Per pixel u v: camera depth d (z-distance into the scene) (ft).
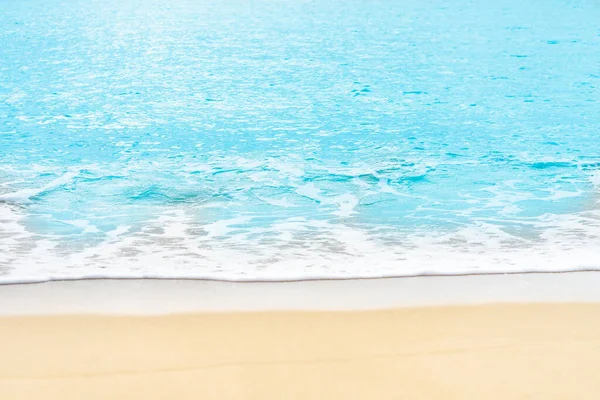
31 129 33.58
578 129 34.09
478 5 85.40
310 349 11.76
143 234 18.84
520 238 18.60
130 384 10.59
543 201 22.29
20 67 50.14
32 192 22.95
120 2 85.66
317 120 36.01
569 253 17.28
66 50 56.24
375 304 13.87
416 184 24.44
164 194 22.94
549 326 12.75
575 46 59.21
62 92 42.55
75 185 23.90
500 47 58.95
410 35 64.64
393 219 20.35
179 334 12.38
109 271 15.84
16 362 11.25
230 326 12.73
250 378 10.78
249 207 21.53
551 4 85.76
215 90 43.19
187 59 52.90
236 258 16.99
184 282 15.20
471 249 17.70
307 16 75.97
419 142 31.35
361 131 33.55
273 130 33.68
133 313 13.38
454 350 11.75
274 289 14.79
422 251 17.57
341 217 20.53
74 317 13.17
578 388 10.55
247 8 81.87
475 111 38.34
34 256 17.01
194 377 10.82
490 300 14.08
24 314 13.30
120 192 23.08
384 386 10.58
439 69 50.42
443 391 10.46
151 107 38.75
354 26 69.62
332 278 15.44
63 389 10.43
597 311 13.48
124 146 30.30
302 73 48.52
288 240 18.43
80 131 33.24
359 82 45.96
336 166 26.94
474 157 28.58
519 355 11.57
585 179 25.14
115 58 53.11
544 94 42.83
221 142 31.12
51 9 79.25
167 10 79.30
